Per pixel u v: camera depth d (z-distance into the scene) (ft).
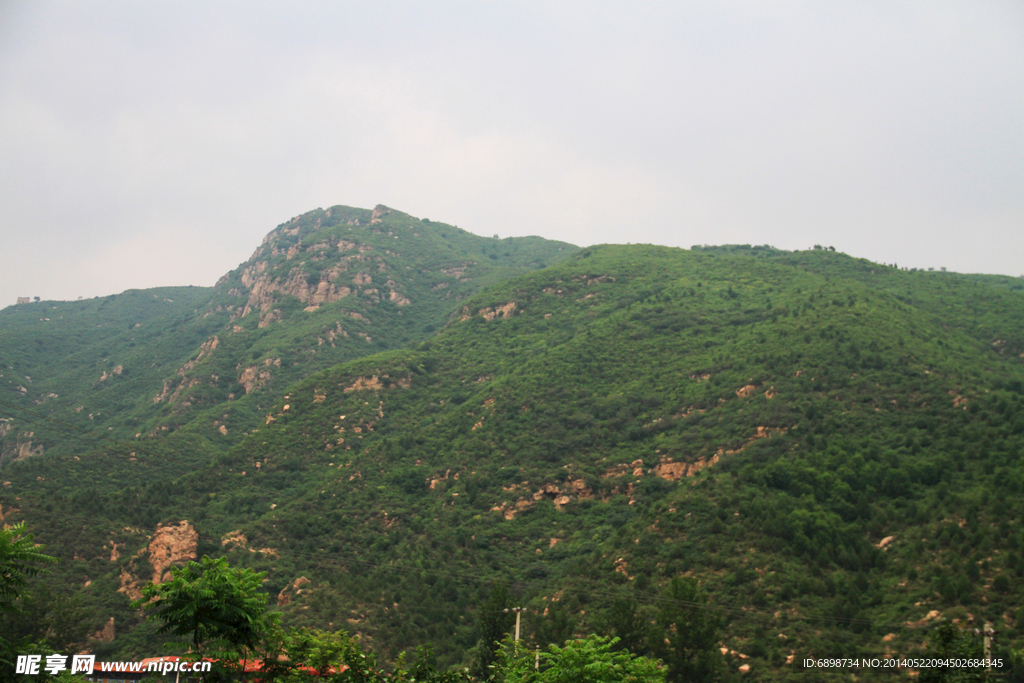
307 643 114.93
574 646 125.90
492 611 208.95
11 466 441.68
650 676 123.54
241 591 102.37
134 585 271.49
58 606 213.46
